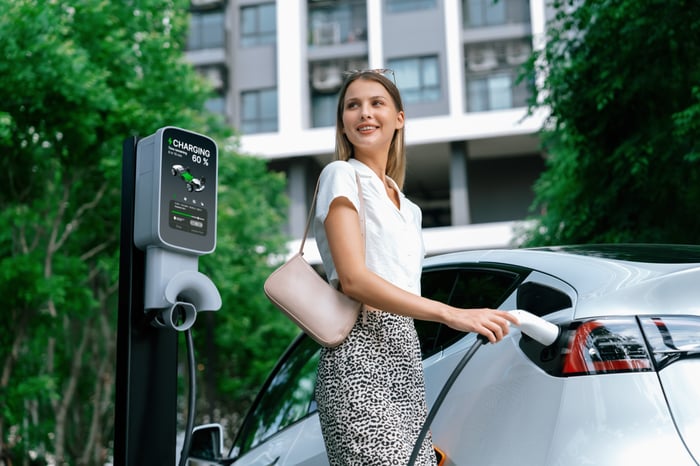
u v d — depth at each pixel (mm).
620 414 1773
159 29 13133
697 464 1711
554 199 10156
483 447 1954
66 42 10273
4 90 10227
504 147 30047
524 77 9016
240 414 19641
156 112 11953
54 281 11477
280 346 18297
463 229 27703
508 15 29391
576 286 2014
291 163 29562
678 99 8086
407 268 1847
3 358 12430
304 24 30312
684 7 7535
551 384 1863
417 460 1751
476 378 2088
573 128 8695
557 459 1785
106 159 11750
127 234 2217
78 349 15156
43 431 14406
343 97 1992
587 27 8461
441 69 29312
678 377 1810
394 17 29875
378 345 1778
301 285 1782
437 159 31062
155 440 2191
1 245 12602
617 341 1832
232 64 30719
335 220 1780
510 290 2252
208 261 14883
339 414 1742
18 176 12250
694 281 1920
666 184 8266
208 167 2291
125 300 2203
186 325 2195
